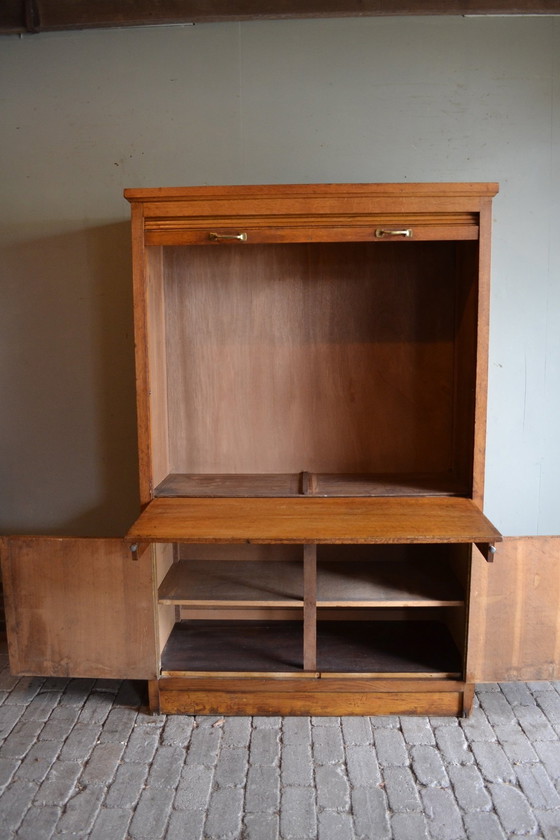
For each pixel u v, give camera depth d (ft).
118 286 9.71
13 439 10.14
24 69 9.41
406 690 8.04
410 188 7.58
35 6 9.09
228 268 9.23
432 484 8.85
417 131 9.30
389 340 9.30
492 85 9.23
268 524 7.49
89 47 9.32
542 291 9.60
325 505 8.14
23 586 8.07
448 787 6.84
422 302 9.20
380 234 7.72
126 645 8.09
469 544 7.73
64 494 10.20
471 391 8.23
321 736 7.73
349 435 9.51
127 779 7.02
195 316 9.34
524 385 9.77
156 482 8.73
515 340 9.68
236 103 9.31
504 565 7.73
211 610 9.57
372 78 9.23
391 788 6.83
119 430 10.00
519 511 10.05
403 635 9.05
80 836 6.24
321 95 9.27
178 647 8.73
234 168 9.42
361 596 8.13
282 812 6.51
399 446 9.51
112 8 9.04
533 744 7.55
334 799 6.68
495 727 7.88
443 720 8.04
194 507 8.11
